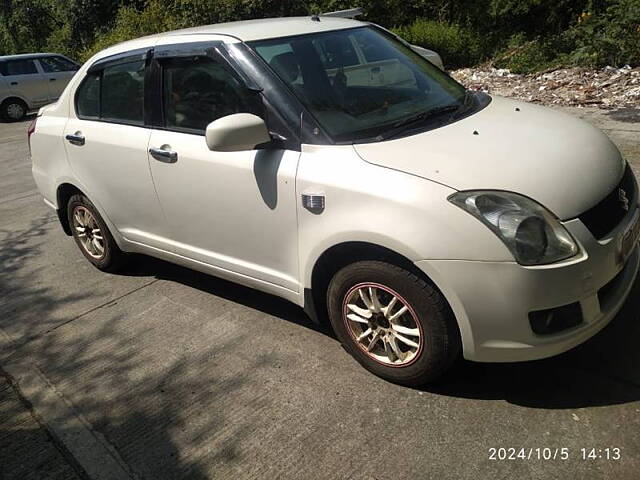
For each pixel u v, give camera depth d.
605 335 3.09
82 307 4.22
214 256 3.58
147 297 4.22
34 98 14.93
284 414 2.86
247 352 3.39
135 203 3.95
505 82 10.10
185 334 3.67
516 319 2.46
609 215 2.63
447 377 2.95
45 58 15.27
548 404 2.69
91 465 2.72
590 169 2.72
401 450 2.55
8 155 10.02
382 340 2.90
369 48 3.61
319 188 2.81
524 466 2.38
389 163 2.69
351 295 2.92
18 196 7.26
